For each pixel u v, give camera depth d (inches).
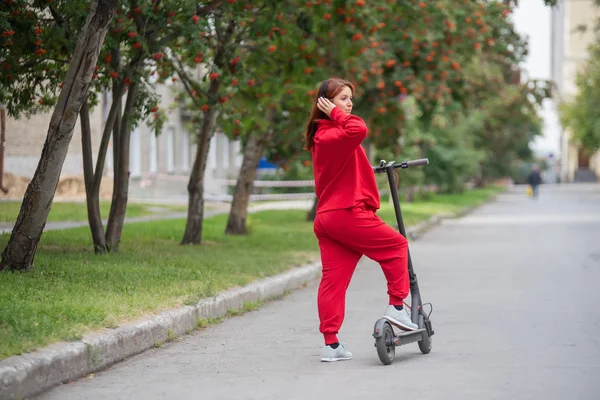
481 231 1332.4
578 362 371.9
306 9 787.4
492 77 1501.0
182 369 369.4
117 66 679.1
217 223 1226.0
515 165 4010.8
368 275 748.6
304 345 425.4
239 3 700.0
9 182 1407.5
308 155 1228.5
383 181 1966.0
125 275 560.7
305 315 530.3
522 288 642.2
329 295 377.1
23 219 546.3
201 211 888.3
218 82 775.7
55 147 540.4
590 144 3368.6
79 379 350.0
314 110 370.0
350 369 363.6
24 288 469.4
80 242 801.6
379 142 1222.9
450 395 314.7
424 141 2103.8
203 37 703.1
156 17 640.4
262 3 735.7
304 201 2044.8
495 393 316.5
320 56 912.9
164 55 725.9
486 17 1091.3
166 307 464.4
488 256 910.4
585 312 520.7
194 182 883.4
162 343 430.0
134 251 743.7
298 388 330.6
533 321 487.2
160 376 355.9
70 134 541.6
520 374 348.2
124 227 1047.0
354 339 438.9
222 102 735.7
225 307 520.7
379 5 828.0
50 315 394.6
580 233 1267.2
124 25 628.1
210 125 873.5
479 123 2488.9
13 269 545.3
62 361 341.1
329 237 371.2
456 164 2449.6
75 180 1528.1
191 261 676.1
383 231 366.6
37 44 615.5
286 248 872.3
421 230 1341.0
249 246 883.4
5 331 356.5
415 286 390.3
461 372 353.1
